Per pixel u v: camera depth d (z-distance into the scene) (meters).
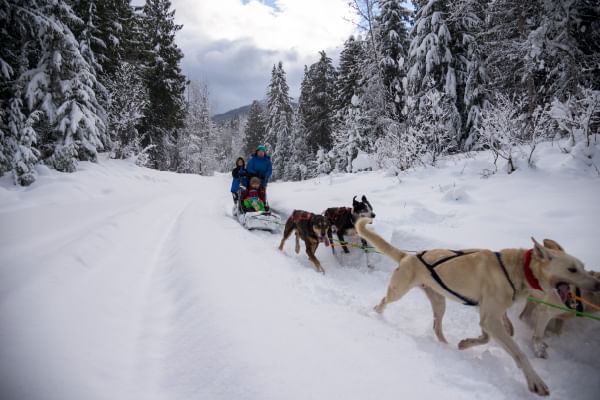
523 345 3.62
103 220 8.14
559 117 9.17
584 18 10.72
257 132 58.59
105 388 2.57
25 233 6.65
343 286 5.41
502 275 3.37
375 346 3.29
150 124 29.56
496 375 3.06
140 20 24.94
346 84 27.86
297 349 3.10
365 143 22.12
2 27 13.68
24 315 3.29
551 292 3.31
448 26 15.19
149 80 26.94
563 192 7.37
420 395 2.59
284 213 11.17
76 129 15.52
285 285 4.94
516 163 9.55
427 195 9.52
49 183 12.45
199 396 2.60
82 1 17.17
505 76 13.68
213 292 4.23
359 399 2.48
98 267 5.20
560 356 3.38
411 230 6.54
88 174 14.92
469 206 7.82
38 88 14.66
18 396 2.23
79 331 3.29
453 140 14.16
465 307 4.49
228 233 8.20
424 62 15.52
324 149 33.47
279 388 2.56
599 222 5.52
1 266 4.64
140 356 3.19
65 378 2.52
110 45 19.83
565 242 5.08
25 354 2.69
